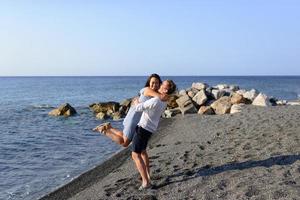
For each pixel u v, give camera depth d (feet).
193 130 54.08
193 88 95.76
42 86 356.38
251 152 32.94
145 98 26.22
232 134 44.11
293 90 252.42
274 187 23.77
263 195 22.85
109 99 176.04
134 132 26.37
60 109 102.12
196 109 79.46
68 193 32.22
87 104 143.84
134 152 26.40
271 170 27.25
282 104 85.20
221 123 56.90
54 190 33.58
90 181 35.01
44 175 41.75
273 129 43.09
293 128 42.19
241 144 36.96
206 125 57.21
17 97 188.44
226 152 34.40
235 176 26.94
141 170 26.55
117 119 92.58
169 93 25.91
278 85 347.97
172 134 53.62
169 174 29.35
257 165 28.73
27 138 66.64
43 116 100.94
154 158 36.06
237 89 97.55
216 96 87.15
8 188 37.45
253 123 50.70
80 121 89.92
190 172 29.09
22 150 55.98
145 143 26.27
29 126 82.48
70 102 156.56
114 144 58.39
